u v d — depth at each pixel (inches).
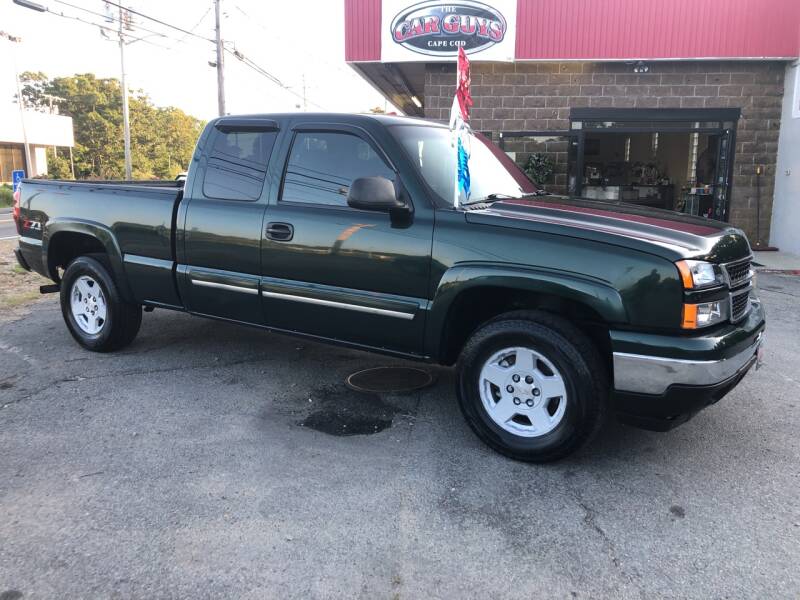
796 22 466.0
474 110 514.9
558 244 133.2
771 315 293.7
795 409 175.8
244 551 109.3
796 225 474.9
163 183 248.1
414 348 153.4
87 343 217.3
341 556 108.3
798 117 469.7
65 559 106.7
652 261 125.0
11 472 135.9
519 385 140.8
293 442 151.5
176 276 190.7
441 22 482.6
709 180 525.3
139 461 141.2
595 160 566.6
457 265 142.6
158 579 102.0
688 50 476.1
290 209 167.5
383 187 143.1
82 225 207.2
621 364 128.0
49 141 2021.4
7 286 347.3
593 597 99.1
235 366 205.9
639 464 142.8
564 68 500.7
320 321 166.2
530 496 128.4
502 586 101.4
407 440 153.4
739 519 121.4
